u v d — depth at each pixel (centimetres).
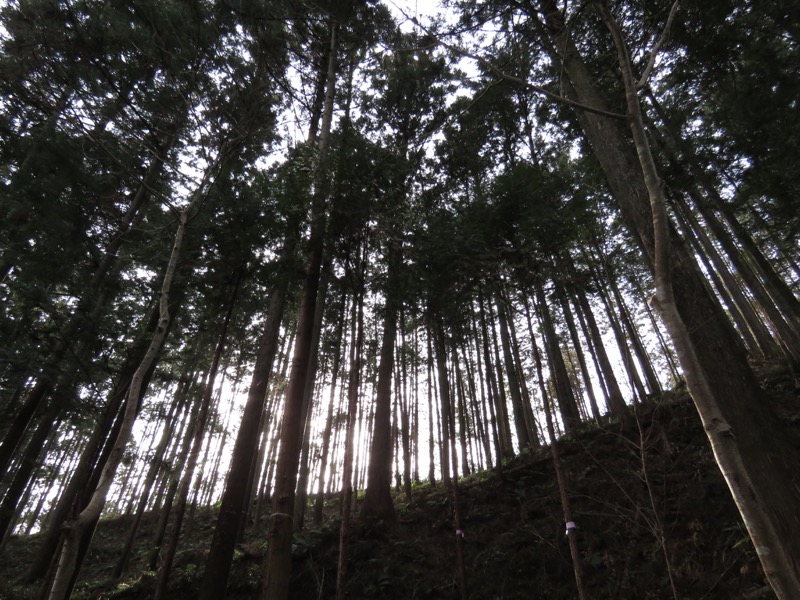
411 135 1153
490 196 637
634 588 533
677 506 624
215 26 562
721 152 802
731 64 779
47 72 484
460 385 903
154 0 525
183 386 1284
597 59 764
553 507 738
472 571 659
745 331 1267
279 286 675
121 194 738
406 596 644
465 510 827
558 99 247
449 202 883
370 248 635
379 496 873
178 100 535
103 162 651
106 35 504
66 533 269
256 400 775
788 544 344
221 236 668
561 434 1060
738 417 409
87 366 625
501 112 1212
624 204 568
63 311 658
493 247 592
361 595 662
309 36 802
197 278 746
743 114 721
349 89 952
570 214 621
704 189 968
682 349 187
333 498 1531
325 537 811
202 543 1245
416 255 597
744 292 1499
